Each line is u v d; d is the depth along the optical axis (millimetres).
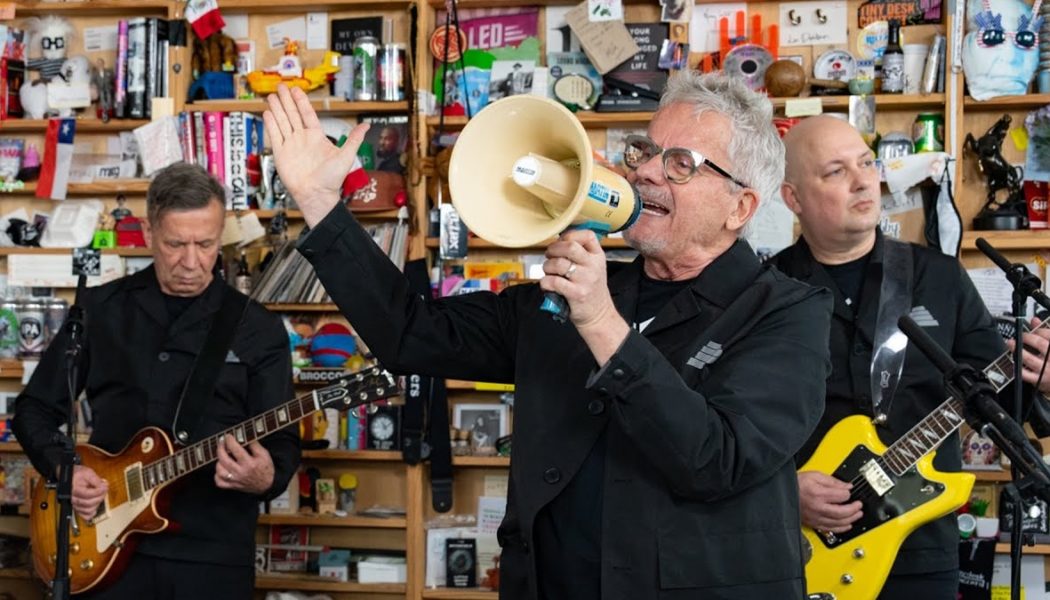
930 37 4070
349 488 4281
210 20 4328
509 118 1544
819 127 3000
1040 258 4023
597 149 4246
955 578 2812
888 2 4098
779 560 1741
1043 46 3943
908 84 4043
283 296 4215
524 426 1851
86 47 4590
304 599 4113
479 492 4270
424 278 4070
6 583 4379
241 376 3164
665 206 1837
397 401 4219
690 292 1843
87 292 3244
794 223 4062
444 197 4215
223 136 4281
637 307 1924
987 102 3928
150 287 3213
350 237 1812
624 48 4078
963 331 2928
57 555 2723
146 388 3135
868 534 2744
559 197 1494
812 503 2748
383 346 1901
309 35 4449
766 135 1892
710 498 1660
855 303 2980
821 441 2854
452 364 1964
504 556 1879
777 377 1715
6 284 4531
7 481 4406
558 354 1854
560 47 4281
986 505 3910
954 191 3934
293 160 1796
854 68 4090
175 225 3080
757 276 1876
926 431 2771
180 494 3045
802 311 1808
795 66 4004
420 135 4188
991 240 3912
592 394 1792
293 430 3186
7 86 4488
